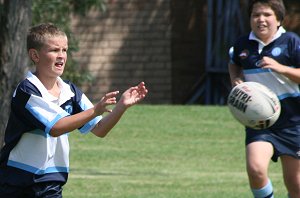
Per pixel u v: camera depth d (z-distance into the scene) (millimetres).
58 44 19688
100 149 46219
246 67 25688
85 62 80562
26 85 19734
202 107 59906
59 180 20094
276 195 32344
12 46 36281
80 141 48594
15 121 19844
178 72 79438
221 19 75438
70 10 66188
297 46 25219
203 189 34344
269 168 40406
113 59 80188
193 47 79250
